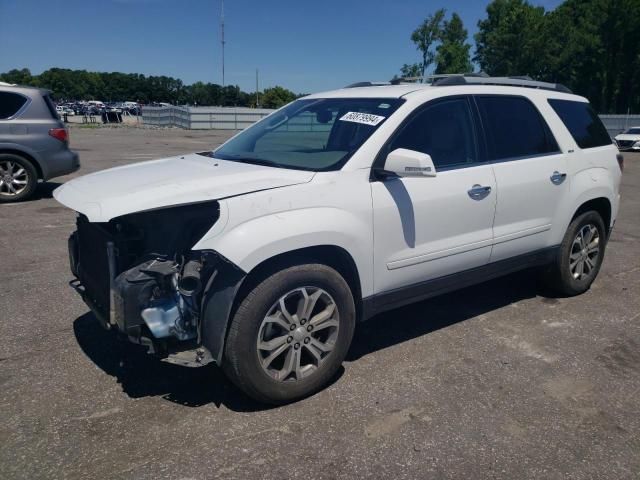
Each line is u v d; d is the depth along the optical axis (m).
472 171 4.02
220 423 3.06
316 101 4.43
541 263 4.78
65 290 5.06
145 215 3.07
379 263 3.56
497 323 4.53
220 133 33.59
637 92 66.75
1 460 2.71
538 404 3.33
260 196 3.08
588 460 2.82
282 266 3.15
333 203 3.30
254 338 3.04
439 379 3.60
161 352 3.05
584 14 67.62
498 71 68.12
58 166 9.49
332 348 3.38
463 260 4.04
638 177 15.38
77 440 2.88
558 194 4.66
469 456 2.83
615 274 5.95
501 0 70.88
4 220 7.88
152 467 2.68
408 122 3.75
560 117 4.86
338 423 3.09
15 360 3.72
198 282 2.91
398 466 2.74
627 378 3.66
